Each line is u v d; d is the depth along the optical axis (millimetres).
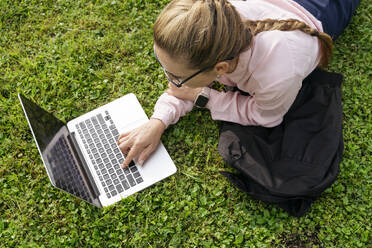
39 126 1972
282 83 1776
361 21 2865
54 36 2986
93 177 2195
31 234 2164
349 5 2389
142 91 2631
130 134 2225
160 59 1552
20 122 2521
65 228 2164
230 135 2238
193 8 1377
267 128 2242
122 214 2150
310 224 2133
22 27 2969
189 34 1364
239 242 2074
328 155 2039
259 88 1876
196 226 2160
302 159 2062
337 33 2414
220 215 2186
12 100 2637
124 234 2137
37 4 3074
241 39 1535
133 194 2219
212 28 1374
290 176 2031
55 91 2658
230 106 2240
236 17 1500
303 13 2027
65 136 2236
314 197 2084
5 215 2236
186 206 2209
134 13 2969
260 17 1883
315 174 1995
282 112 2064
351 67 2686
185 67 1505
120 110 2428
